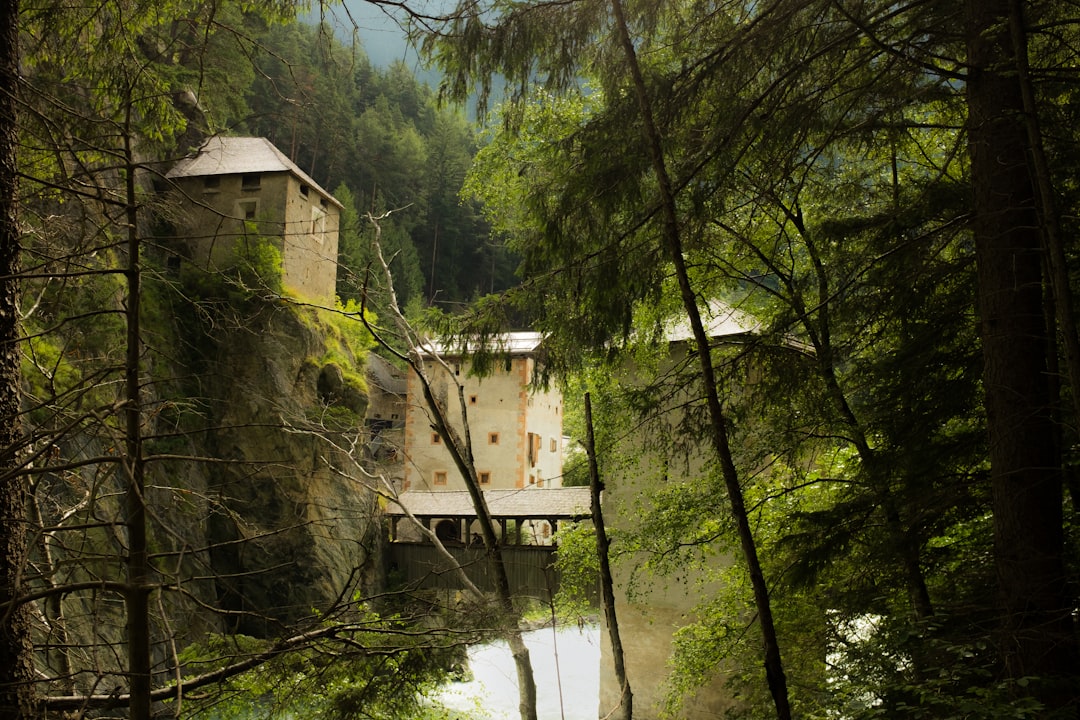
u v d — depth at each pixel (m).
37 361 4.83
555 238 5.66
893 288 6.12
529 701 6.16
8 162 4.00
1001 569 5.18
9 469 3.58
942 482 6.21
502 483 32.44
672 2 5.49
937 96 5.63
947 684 5.27
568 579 11.20
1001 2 5.10
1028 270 5.26
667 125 5.41
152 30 4.77
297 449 19.83
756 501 9.36
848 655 6.62
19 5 4.57
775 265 8.65
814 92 5.41
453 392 33.12
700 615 10.57
